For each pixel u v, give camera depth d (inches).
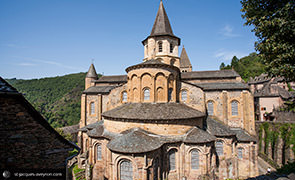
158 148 725.3
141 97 994.1
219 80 1437.0
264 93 2000.5
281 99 1861.5
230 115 1289.4
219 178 968.9
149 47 1405.0
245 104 1250.6
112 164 705.6
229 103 1295.5
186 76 1512.1
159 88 999.6
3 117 347.6
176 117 810.2
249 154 1077.1
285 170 712.4
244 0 542.0
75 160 1304.1
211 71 1540.4
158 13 1465.3
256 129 1568.7
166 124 805.9
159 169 747.4
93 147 963.3
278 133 1300.4
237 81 1397.6
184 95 1203.9
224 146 998.4
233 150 1032.8
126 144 692.1
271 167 1262.3
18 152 361.4
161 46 1400.1
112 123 902.4
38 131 386.6
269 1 490.6
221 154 1000.9
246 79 3619.6
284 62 456.4
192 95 1184.2
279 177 621.9
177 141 796.6
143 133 773.9
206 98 1323.8
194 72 1567.4
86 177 934.4
